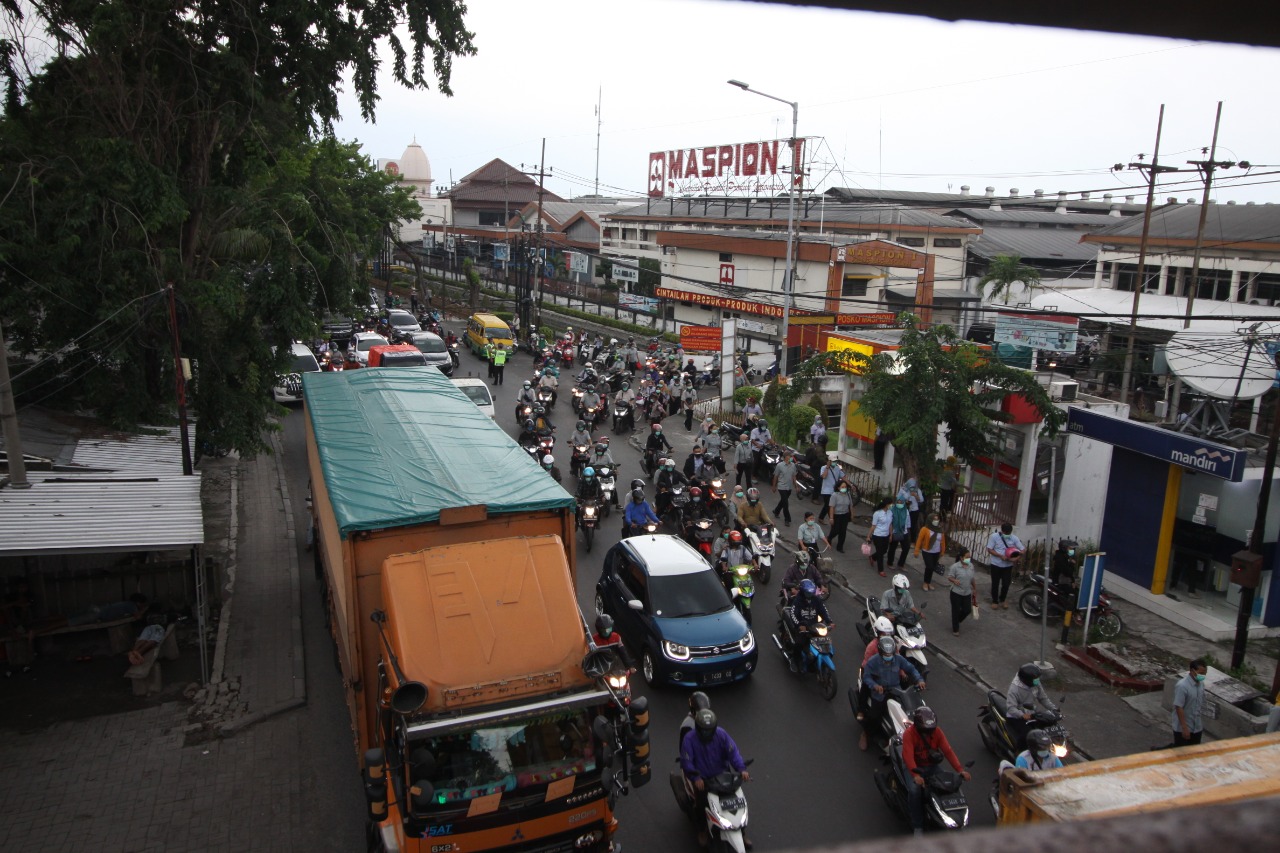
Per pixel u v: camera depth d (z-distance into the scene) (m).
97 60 15.29
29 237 14.15
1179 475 15.63
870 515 20.20
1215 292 32.69
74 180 14.85
